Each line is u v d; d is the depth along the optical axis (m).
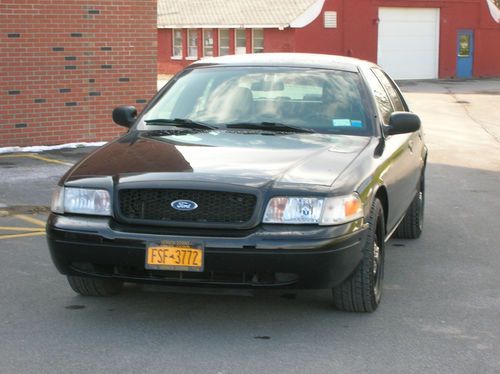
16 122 13.26
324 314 5.51
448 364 4.63
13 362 4.55
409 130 6.11
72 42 13.64
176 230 4.85
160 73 42.00
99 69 14.02
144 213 4.92
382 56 36.78
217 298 5.85
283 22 34.75
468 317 5.50
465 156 14.73
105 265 5.04
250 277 4.88
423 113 23.12
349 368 4.54
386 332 5.16
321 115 6.08
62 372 4.42
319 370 4.50
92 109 14.05
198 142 5.65
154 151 5.46
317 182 4.93
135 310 5.55
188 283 4.89
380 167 5.58
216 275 4.89
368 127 6.02
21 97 13.25
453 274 6.65
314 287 4.88
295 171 5.05
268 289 4.89
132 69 14.38
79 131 13.97
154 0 14.43
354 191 5.02
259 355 4.72
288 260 4.76
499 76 40.28
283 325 5.27
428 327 5.27
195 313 5.50
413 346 4.91
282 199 4.83
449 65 38.56
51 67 13.48
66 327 5.18
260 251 4.74
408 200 7.07
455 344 4.96
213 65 6.70
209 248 4.75
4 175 11.05
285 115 6.09
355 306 5.44
